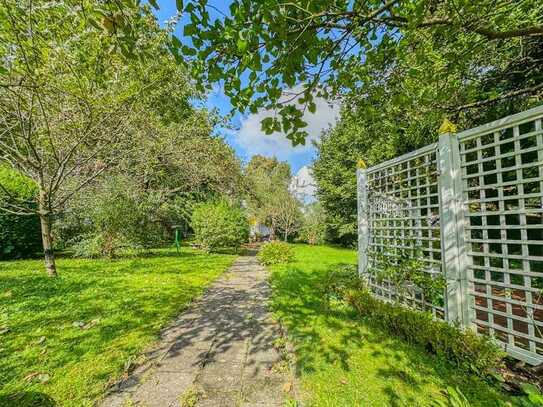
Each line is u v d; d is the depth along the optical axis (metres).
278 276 5.90
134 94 4.47
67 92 3.66
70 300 3.80
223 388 1.97
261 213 19.58
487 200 2.49
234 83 1.87
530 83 4.14
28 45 2.76
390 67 3.07
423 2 1.74
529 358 2.14
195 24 1.63
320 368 2.20
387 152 8.30
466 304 2.65
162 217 10.71
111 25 1.79
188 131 8.05
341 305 3.79
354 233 15.45
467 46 2.66
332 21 1.82
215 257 9.27
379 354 2.41
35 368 2.15
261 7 1.50
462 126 4.74
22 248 7.72
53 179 4.87
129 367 2.21
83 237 8.04
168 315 3.37
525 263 2.18
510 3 2.47
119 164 6.38
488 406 1.71
